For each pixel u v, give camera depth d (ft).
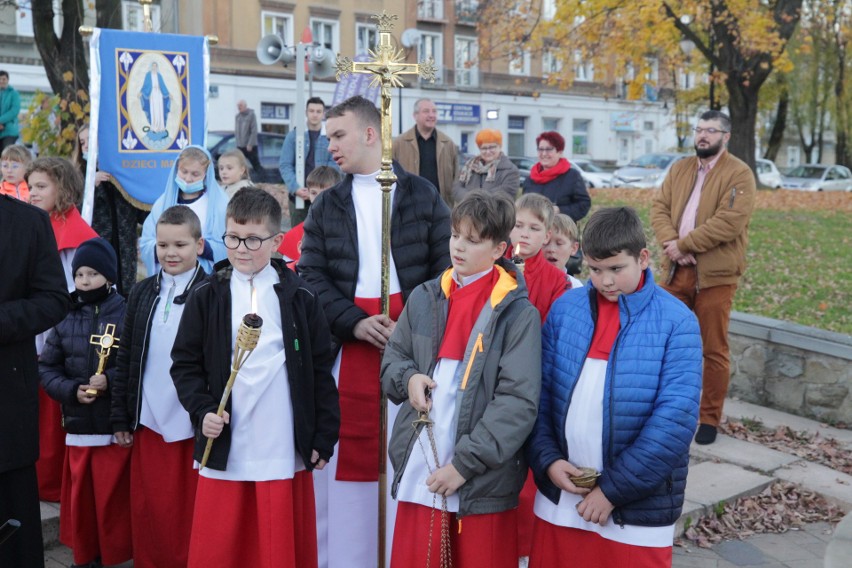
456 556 10.30
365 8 99.50
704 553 14.69
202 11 88.48
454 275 10.76
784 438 19.20
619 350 9.87
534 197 13.17
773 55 63.16
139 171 19.92
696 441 18.71
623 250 9.74
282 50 35.68
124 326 12.93
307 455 11.13
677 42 68.49
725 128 18.15
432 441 10.19
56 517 14.52
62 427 14.64
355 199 13.04
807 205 57.16
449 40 109.19
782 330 20.70
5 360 10.73
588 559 9.98
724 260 18.11
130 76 19.65
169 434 12.74
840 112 95.66
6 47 73.00
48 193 15.60
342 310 12.55
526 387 9.89
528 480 13.28
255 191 10.97
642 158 95.35
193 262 13.11
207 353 10.96
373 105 13.08
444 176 24.49
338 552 13.06
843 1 73.46
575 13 65.72
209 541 10.89
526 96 118.62
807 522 15.94
